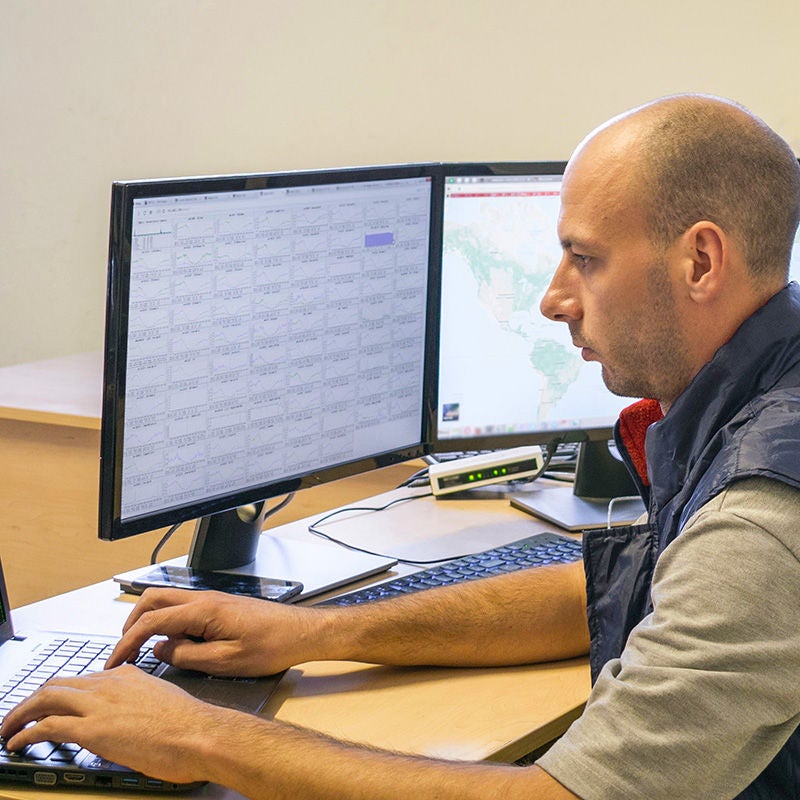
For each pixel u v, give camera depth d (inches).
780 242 41.2
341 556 60.7
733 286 40.8
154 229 49.4
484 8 103.8
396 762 37.2
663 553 37.2
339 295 58.3
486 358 67.1
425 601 49.6
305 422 58.3
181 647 46.6
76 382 95.3
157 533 88.8
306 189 55.2
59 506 89.8
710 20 97.0
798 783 37.8
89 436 87.4
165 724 38.8
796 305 41.5
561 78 102.9
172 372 51.6
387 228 59.9
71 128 120.9
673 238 40.5
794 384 40.4
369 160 110.8
